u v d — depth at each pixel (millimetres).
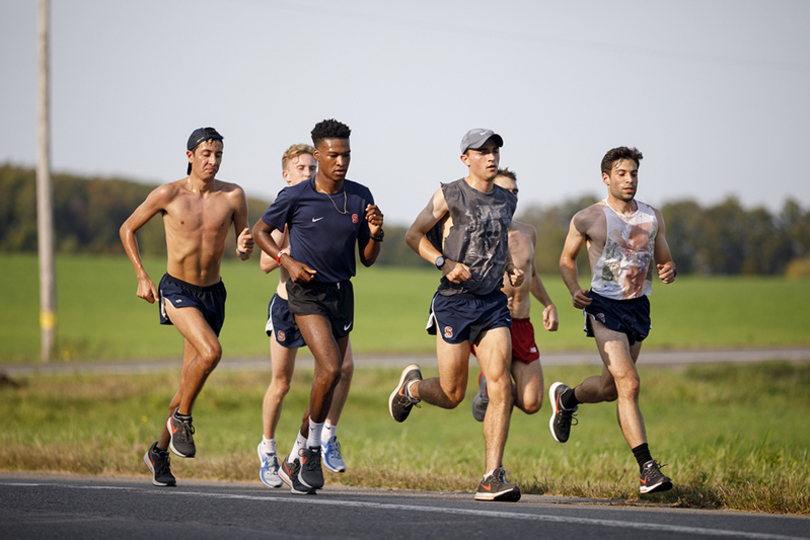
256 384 55844
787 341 115312
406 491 20844
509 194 20156
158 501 17250
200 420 45094
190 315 20094
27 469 25781
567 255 20859
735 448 25625
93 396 50844
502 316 19703
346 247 18984
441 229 20266
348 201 19031
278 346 21688
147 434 33688
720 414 49125
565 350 98875
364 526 14430
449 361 20031
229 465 24656
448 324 19922
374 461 25234
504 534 13711
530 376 22438
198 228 20578
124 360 81312
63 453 26500
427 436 40656
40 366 72562
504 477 18359
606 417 48812
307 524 14633
